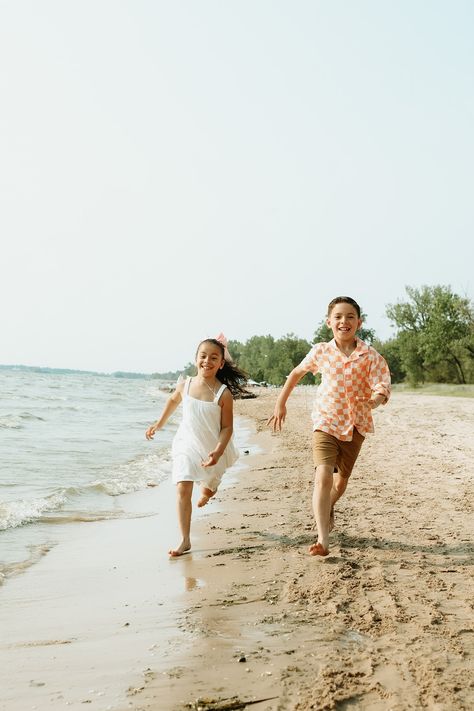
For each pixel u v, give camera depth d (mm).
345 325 4840
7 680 2688
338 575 4109
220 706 2414
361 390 4855
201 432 5094
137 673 2727
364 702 2445
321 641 3043
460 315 58719
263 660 2828
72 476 9328
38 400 39094
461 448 11609
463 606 3537
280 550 4891
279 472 9703
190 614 3492
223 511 6727
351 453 4961
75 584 4176
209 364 5133
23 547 5223
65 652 2998
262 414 27734
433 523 5641
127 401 44625
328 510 4715
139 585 4121
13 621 3461
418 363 62250
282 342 113312
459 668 2729
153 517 6523
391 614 3395
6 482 8570
